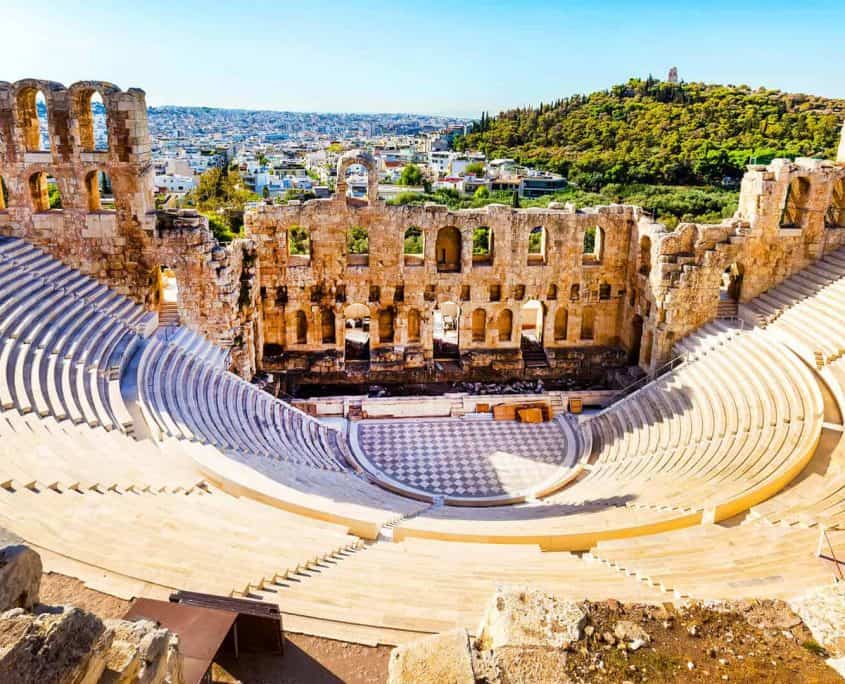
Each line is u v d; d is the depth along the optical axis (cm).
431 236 4150
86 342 3025
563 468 3394
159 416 2695
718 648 1068
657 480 2791
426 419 3925
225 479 2255
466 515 2698
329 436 3656
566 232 4272
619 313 4534
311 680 1158
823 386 3167
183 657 1034
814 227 4028
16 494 1700
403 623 1327
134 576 1355
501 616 1077
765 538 2069
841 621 1110
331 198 4041
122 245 3669
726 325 3959
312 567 1650
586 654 1031
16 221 3603
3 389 2344
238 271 3891
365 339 4881
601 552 1962
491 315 4369
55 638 693
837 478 2498
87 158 3528
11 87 3419
